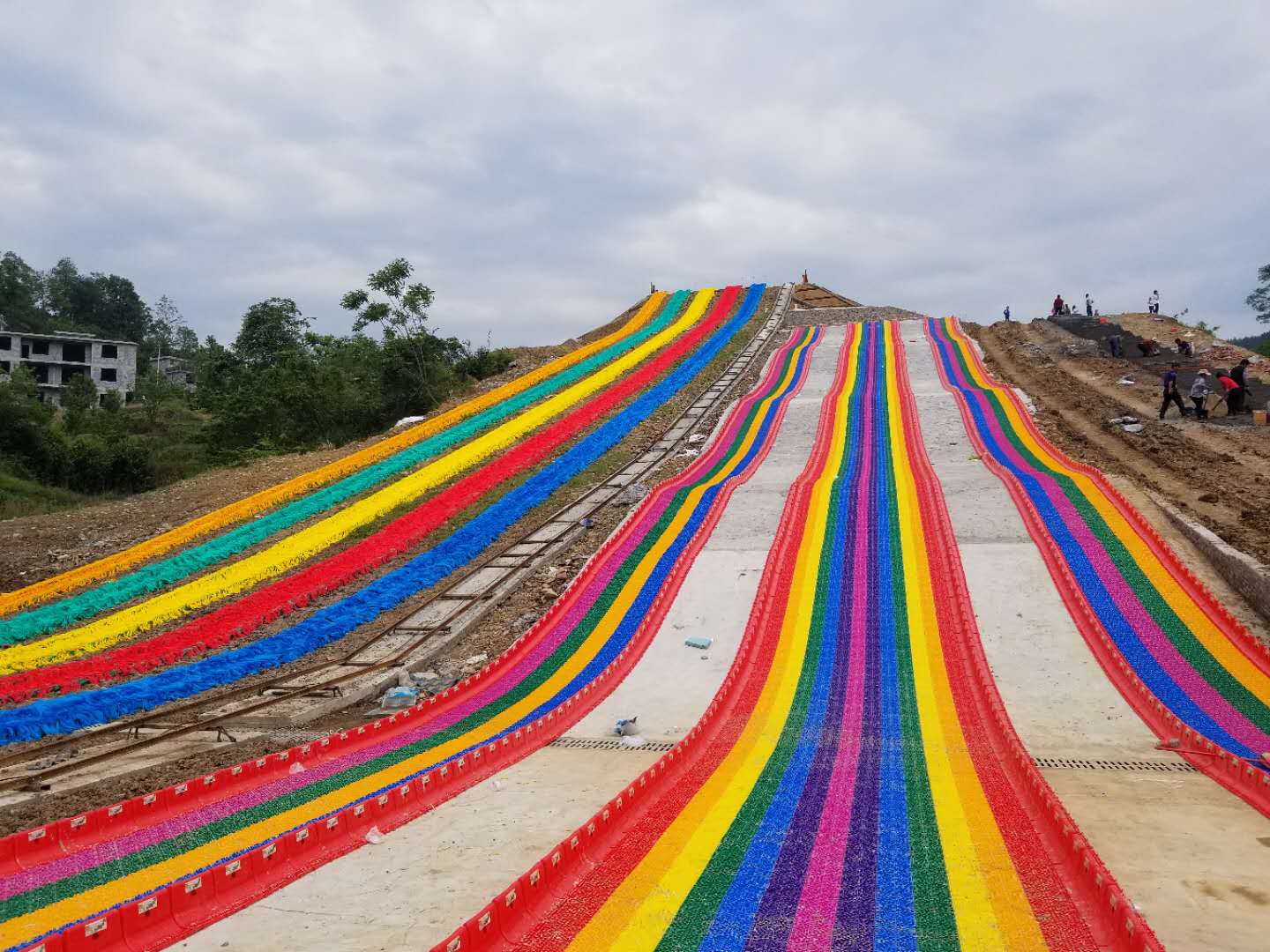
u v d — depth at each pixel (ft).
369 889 30.37
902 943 25.79
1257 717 46.78
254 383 176.35
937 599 64.34
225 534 94.94
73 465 151.84
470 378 175.63
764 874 30.55
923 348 152.87
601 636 63.72
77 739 50.52
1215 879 29.63
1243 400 103.71
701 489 90.79
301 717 52.95
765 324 184.44
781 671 56.03
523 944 26.22
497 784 41.65
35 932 28.40
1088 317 167.02
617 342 179.01
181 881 28.55
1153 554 66.64
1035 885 29.40
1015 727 47.03
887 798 37.70
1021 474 86.28
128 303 386.73
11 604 78.64
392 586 77.05
